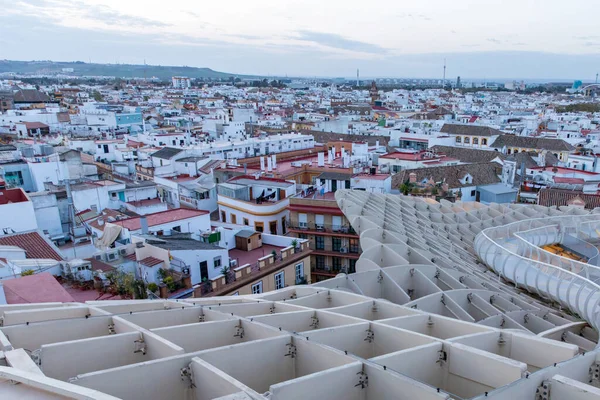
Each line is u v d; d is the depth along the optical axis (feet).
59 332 68.64
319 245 216.95
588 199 245.65
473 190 294.66
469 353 56.90
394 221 148.66
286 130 546.26
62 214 224.94
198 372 52.75
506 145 465.47
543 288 105.81
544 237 151.23
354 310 81.87
